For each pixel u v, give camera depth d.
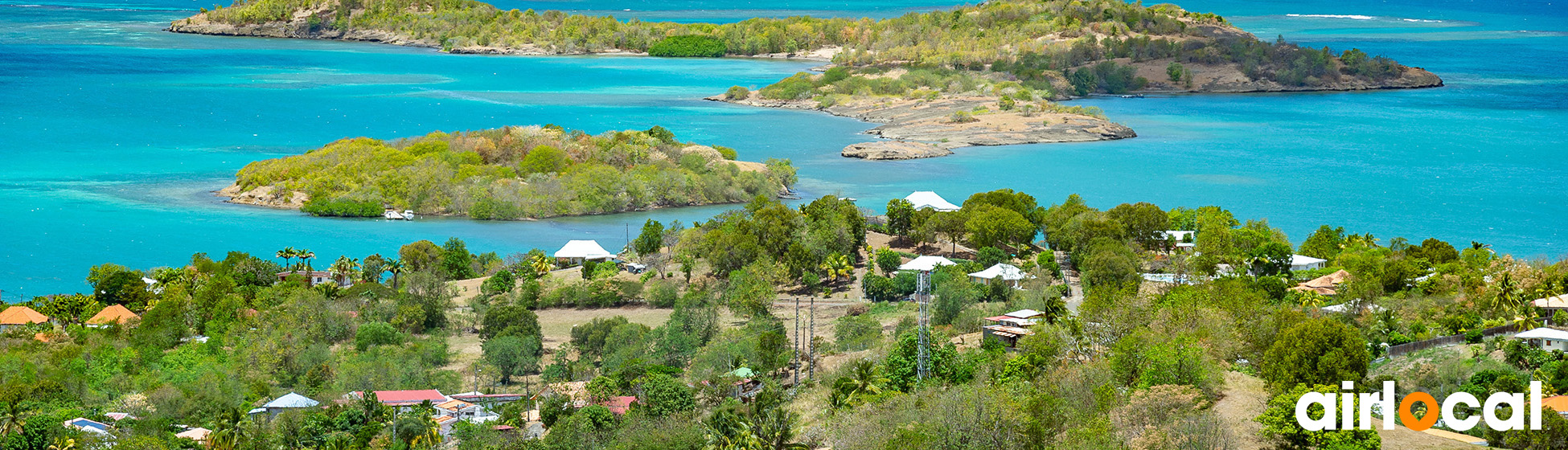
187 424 124.19
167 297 168.50
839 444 96.19
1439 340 126.56
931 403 97.25
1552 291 144.12
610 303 176.62
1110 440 87.50
